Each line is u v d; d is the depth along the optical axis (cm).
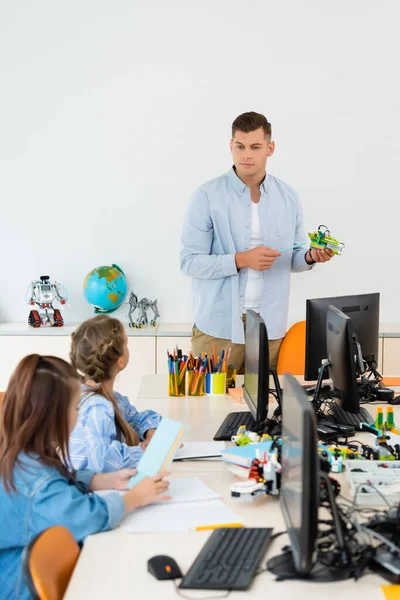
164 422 198
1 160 435
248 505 176
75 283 444
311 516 127
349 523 159
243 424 242
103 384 221
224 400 283
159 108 432
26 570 132
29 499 158
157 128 433
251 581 136
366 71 429
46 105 431
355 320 282
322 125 432
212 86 430
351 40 427
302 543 127
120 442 213
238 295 329
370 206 439
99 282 421
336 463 197
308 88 430
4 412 163
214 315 336
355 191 438
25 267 442
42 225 439
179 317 447
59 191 437
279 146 434
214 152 435
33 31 426
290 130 432
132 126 433
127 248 442
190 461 209
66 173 436
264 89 430
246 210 334
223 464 205
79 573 141
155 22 426
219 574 138
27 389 161
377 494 174
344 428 233
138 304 433
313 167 435
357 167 436
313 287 443
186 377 291
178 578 138
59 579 139
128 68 429
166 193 438
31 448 162
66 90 430
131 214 439
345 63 428
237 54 427
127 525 163
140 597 132
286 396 160
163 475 180
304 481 126
